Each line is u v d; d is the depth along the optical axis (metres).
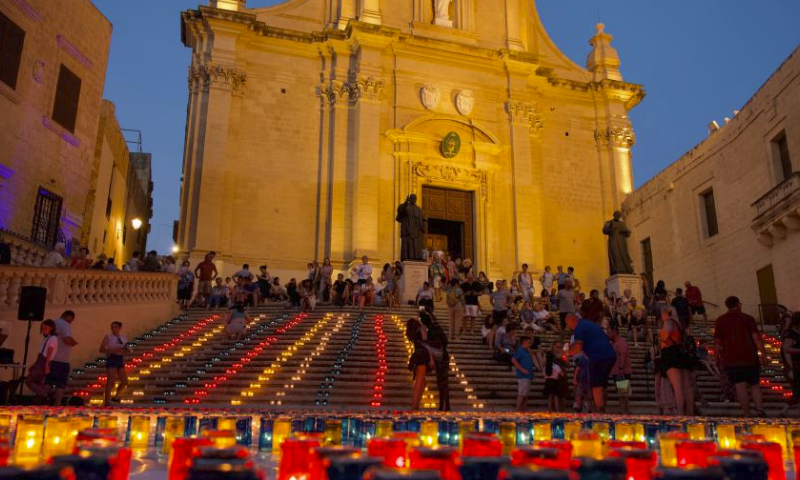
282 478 2.10
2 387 10.38
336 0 29.53
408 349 15.58
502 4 32.16
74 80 22.84
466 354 15.63
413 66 29.22
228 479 1.54
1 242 14.56
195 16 27.09
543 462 1.87
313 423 3.77
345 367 14.24
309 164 27.48
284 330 16.78
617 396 13.87
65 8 22.34
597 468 1.82
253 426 5.31
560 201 30.56
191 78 26.88
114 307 15.63
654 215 29.36
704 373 15.14
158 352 15.04
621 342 11.56
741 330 9.51
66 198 22.30
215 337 16.27
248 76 27.52
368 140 27.28
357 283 21.41
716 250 24.83
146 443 3.81
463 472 1.85
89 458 1.67
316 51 28.52
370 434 3.77
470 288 17.75
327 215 26.95
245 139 26.83
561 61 33.00
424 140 28.48
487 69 30.25
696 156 26.42
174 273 18.73
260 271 23.97
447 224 29.25
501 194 29.30
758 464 1.88
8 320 12.53
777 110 21.05
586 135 31.89
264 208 26.48
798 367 10.46
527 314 18.52
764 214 20.69
